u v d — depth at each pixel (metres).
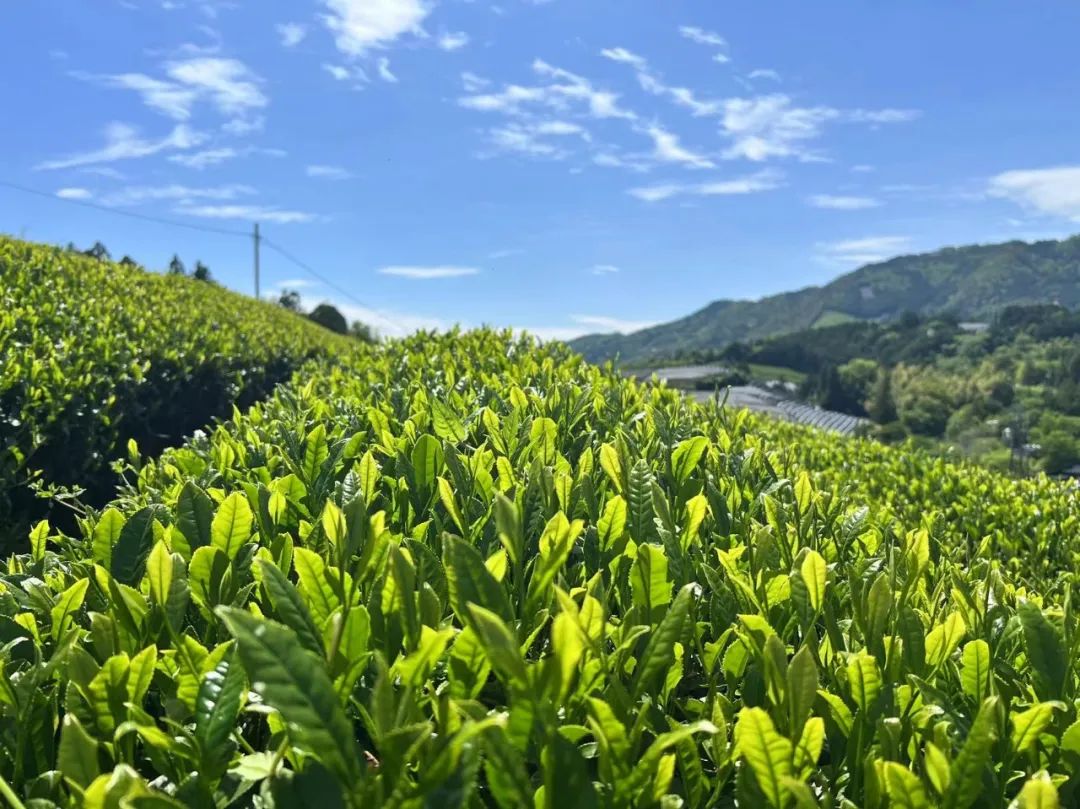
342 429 3.33
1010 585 2.19
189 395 10.45
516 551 1.44
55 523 6.48
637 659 1.41
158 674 1.34
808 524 2.25
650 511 1.92
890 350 175.62
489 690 1.48
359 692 1.25
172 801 0.91
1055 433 82.06
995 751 1.28
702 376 109.06
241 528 1.61
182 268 46.66
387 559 1.42
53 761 1.30
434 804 0.82
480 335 7.52
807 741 1.12
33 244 17.36
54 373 6.42
